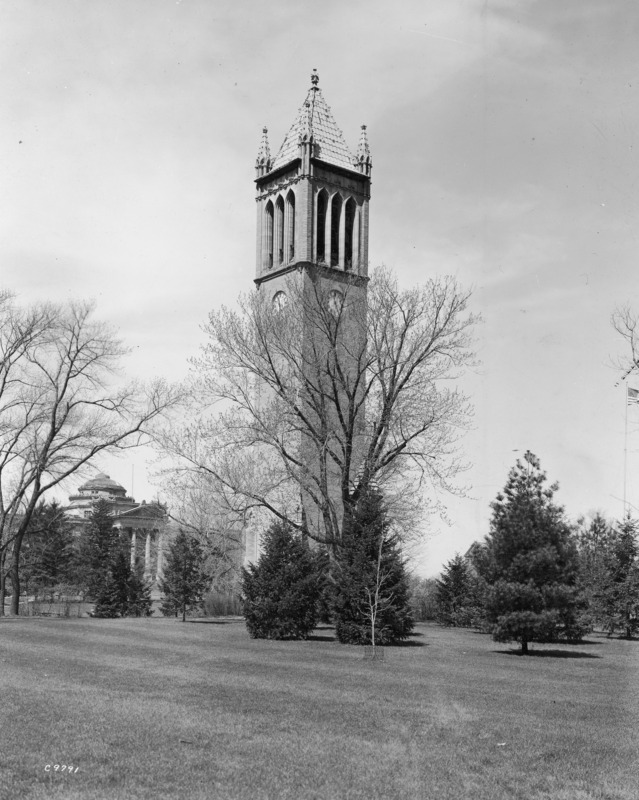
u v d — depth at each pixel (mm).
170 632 33375
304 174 71812
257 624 32031
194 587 48438
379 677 20047
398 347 38375
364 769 10586
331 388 44156
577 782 10336
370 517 31688
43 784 9430
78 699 14984
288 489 38188
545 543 29969
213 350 38812
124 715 13438
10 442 49438
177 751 11094
